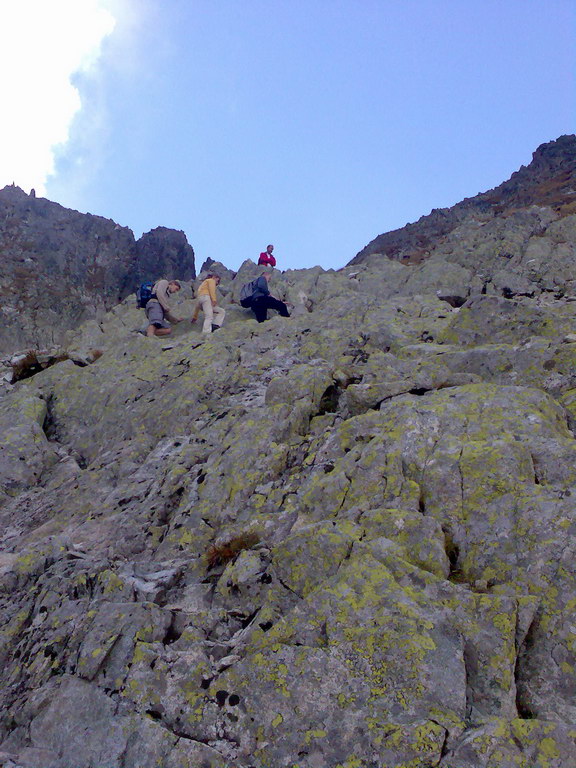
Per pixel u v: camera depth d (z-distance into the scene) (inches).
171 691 225.6
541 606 232.1
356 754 192.7
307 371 490.9
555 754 180.2
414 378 460.4
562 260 1028.5
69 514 424.2
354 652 220.8
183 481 403.9
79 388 654.5
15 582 328.5
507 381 429.1
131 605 266.5
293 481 362.3
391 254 2095.2
